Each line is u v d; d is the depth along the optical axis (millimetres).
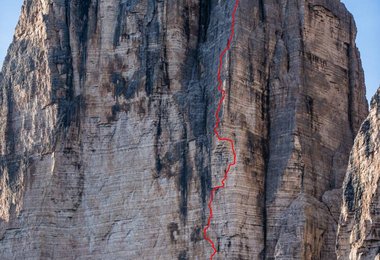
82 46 132875
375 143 116188
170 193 126625
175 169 126938
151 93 129375
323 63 130750
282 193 124875
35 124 133500
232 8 128500
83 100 131500
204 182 125375
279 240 123250
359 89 132875
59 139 131375
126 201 128250
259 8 129375
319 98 129375
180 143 127375
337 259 117062
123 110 130125
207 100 127500
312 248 123438
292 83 128000
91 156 130500
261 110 127125
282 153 126188
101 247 128500
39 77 134125
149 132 128625
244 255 123312
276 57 128750
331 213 125812
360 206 115625
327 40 131500
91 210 129500
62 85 132750
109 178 129375
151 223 126812
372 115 117438
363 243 114062
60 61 133125
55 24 134250
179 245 125438
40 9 135750
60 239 129875
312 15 130875
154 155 128000
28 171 132375
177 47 130125
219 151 125000
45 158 132000
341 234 117125
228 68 126312
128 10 131625
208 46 129750
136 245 127000
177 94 129000
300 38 129625
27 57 135875
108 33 132125
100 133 130625
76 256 129125
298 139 126312
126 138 129500
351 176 117438
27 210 131625
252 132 126000
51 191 130875
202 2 131500
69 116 131625
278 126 127125
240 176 124312
